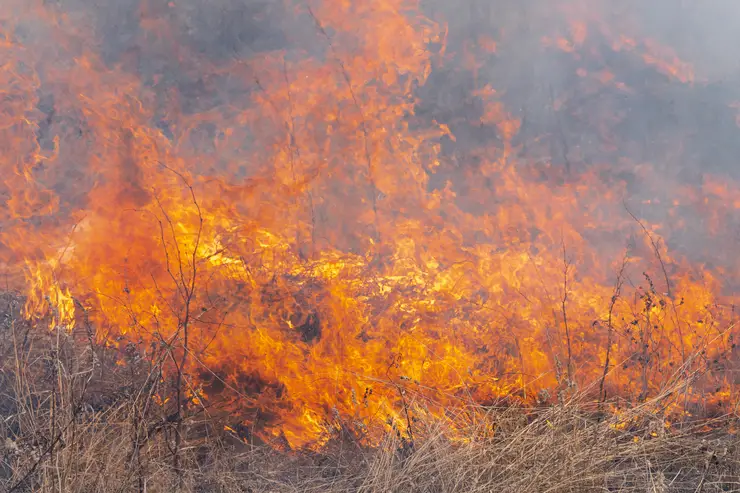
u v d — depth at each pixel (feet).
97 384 41.68
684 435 37.42
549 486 32.99
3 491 33.24
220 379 45.78
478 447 36.06
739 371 47.78
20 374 41.65
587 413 38.52
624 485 34.19
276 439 43.32
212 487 37.37
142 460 35.40
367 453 40.63
